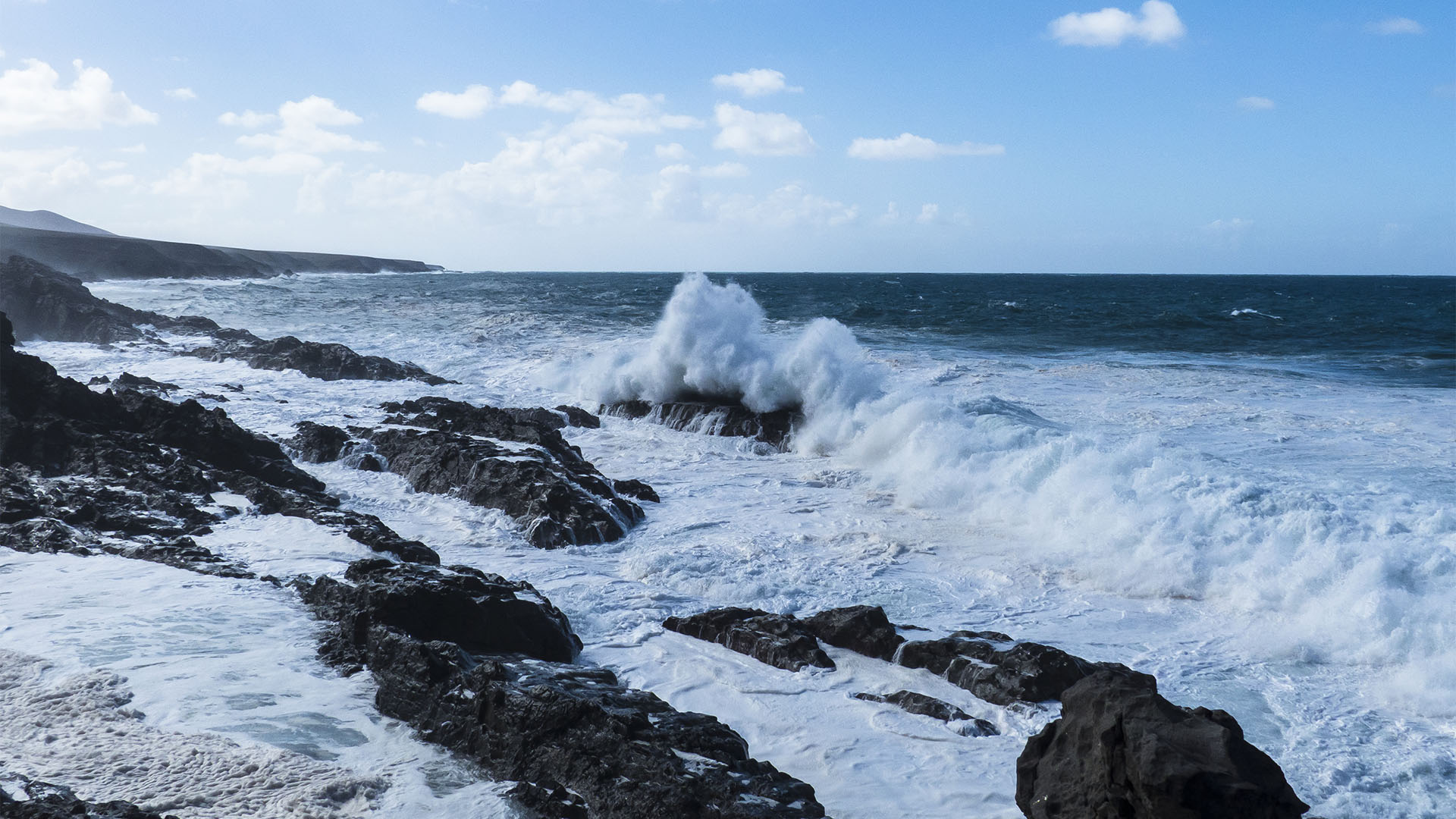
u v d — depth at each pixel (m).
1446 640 8.71
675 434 20.53
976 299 80.94
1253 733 7.49
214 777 5.71
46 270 41.81
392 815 5.43
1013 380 26.66
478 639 8.02
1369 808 6.41
